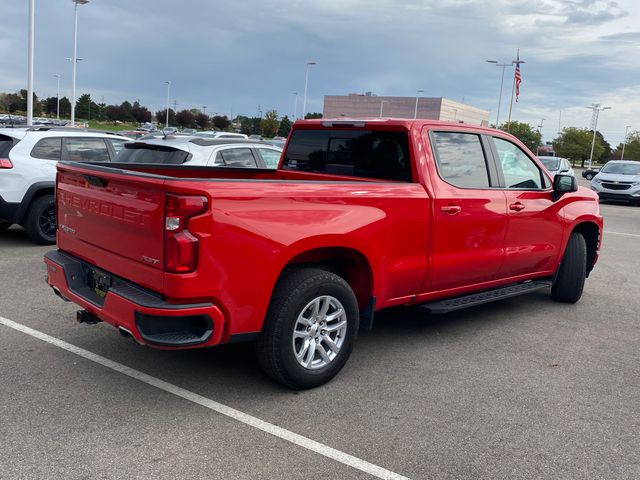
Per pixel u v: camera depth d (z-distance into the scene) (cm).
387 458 329
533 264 599
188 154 797
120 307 357
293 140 587
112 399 387
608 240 1241
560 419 386
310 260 420
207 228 342
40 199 859
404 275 462
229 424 360
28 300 595
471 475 317
